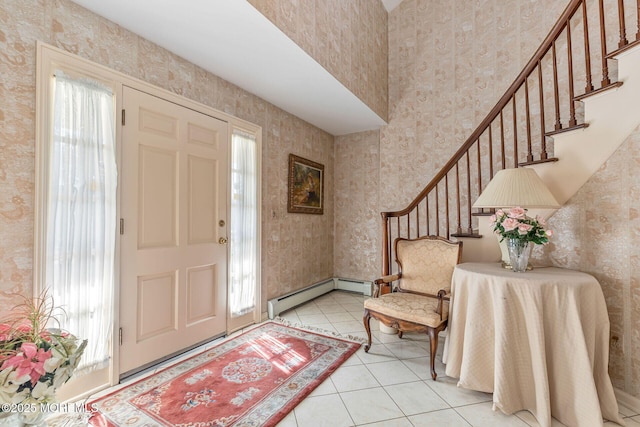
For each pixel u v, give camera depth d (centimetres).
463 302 190
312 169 398
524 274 174
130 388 183
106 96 180
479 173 277
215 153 256
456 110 330
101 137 178
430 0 348
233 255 277
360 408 168
